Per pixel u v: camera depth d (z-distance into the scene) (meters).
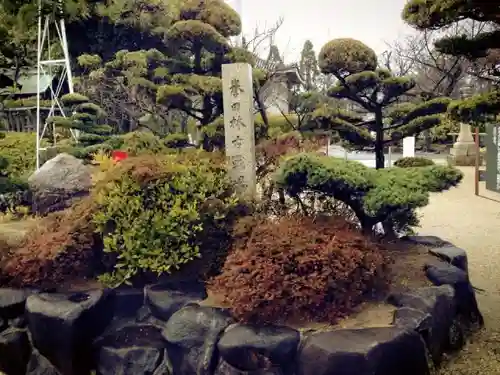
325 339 2.44
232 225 3.48
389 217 4.05
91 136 6.55
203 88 5.05
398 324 2.62
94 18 8.66
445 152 14.63
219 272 3.36
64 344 2.96
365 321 2.70
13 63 9.32
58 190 5.65
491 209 7.51
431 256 3.64
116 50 9.25
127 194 3.45
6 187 5.32
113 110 7.87
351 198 3.43
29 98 10.73
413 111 4.97
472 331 3.31
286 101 7.36
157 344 2.99
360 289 2.87
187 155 3.99
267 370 2.48
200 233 3.42
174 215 3.27
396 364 2.43
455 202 8.20
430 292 2.98
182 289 3.23
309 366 2.39
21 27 5.52
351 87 5.02
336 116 5.29
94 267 3.58
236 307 2.67
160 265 3.28
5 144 8.22
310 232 3.02
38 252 3.46
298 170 3.15
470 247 5.40
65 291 3.31
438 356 2.87
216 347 2.66
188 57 6.66
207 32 5.22
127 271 3.37
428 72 12.04
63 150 6.67
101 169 3.84
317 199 3.71
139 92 6.37
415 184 3.14
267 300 2.64
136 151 4.79
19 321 3.28
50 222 3.96
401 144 11.04
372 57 5.07
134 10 8.58
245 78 3.82
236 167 3.87
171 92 4.99
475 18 3.22
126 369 2.93
